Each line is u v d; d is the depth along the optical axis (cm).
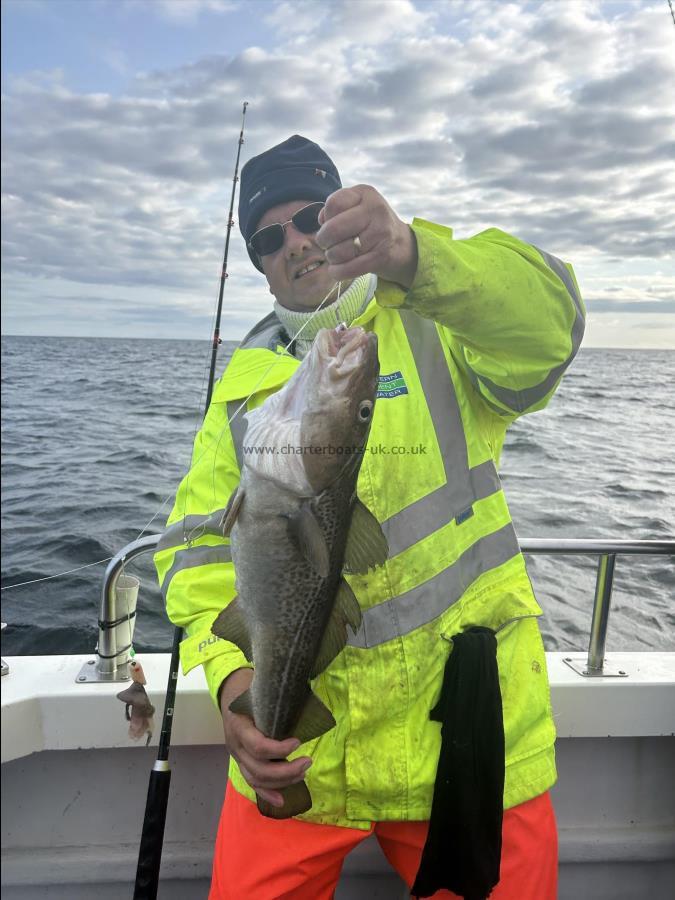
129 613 191
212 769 193
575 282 129
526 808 129
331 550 109
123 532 569
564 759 198
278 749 111
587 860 194
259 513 107
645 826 200
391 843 140
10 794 187
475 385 134
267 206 143
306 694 116
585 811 199
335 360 106
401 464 127
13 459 830
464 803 119
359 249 94
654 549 188
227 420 140
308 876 130
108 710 182
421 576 125
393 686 124
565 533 448
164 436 960
